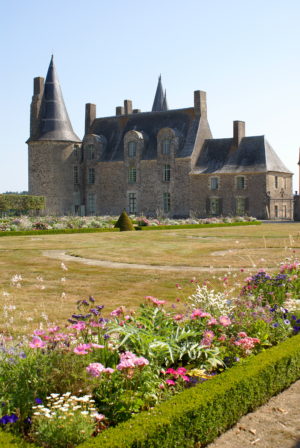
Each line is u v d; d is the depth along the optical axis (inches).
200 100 2377.0
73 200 2517.2
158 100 3272.6
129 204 2463.1
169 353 233.0
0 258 708.7
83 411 174.1
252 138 2287.2
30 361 192.9
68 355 199.3
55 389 189.9
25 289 465.1
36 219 1663.4
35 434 165.6
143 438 159.6
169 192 2367.1
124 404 187.2
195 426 179.6
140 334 228.5
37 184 2438.5
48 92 2480.3
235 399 201.2
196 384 208.5
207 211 2282.2
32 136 2460.6
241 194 2213.3
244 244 914.7
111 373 195.9
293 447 186.2
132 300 419.5
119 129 2596.0
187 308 318.0
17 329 316.2
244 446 186.9
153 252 794.2
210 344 242.8
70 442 162.6
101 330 233.5
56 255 749.9
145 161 2417.6
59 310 375.9
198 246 890.1
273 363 227.0
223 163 2284.7
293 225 1627.7
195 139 2345.0
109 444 153.8
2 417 167.9
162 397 202.1
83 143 2573.8
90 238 1069.1
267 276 353.7
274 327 282.5
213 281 510.9
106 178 2519.7
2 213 2052.2
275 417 209.6
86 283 500.7
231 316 286.8
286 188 2345.0
